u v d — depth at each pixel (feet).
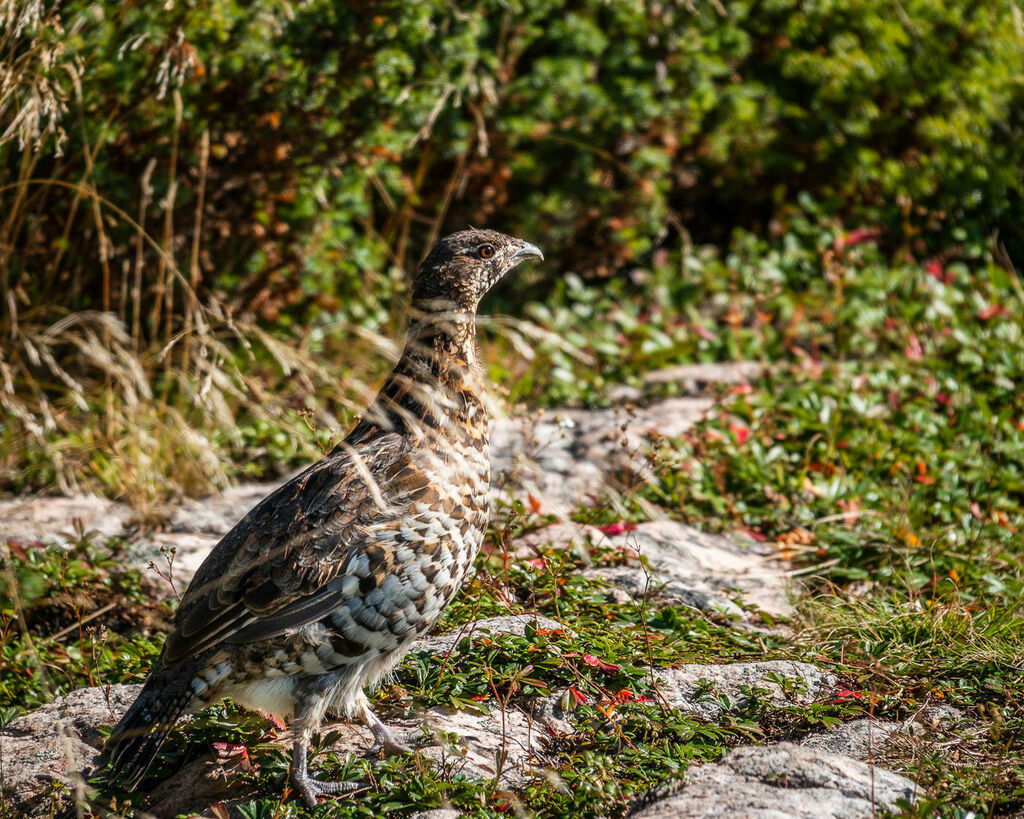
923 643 22.45
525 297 45.24
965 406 33.17
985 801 17.28
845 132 45.14
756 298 40.42
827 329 40.06
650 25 44.39
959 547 27.35
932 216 43.86
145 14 33.58
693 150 45.37
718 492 30.83
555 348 39.42
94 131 33.91
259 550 18.65
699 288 43.39
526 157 42.83
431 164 43.09
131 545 28.66
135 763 18.11
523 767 18.52
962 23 46.42
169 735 20.06
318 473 19.58
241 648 18.45
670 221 46.83
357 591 18.51
